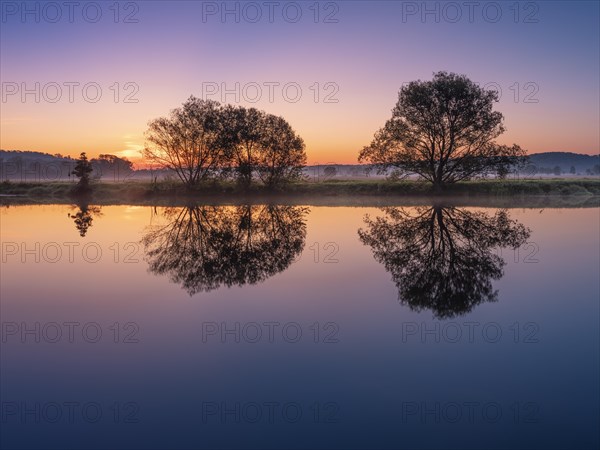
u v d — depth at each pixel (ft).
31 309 34.17
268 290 39.42
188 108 175.11
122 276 45.34
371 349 25.95
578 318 31.22
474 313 32.55
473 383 21.67
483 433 17.62
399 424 18.30
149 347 26.50
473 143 159.53
